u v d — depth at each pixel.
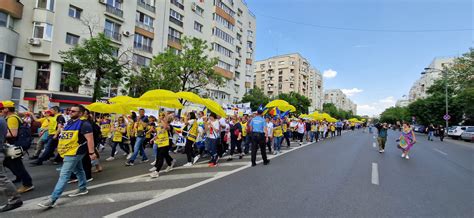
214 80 24.09
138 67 27.45
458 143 24.50
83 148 4.66
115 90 25.72
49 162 8.35
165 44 32.72
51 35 22.08
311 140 19.16
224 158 10.27
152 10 31.05
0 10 19.70
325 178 6.77
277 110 15.33
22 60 21.30
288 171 7.58
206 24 39.41
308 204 4.71
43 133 8.74
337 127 29.20
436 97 42.34
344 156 11.15
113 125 10.27
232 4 45.16
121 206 4.39
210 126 8.55
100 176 6.70
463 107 37.09
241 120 12.29
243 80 48.44
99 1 25.02
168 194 5.11
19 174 5.08
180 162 9.09
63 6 22.75
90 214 4.02
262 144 8.64
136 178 6.50
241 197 5.01
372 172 7.74
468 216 4.33
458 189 6.12
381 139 12.96
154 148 8.07
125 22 27.48
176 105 10.50
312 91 108.06
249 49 51.69
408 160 10.73
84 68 16.34
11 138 5.49
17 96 21.20
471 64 33.47
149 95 8.97
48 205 4.24
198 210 4.27
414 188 6.05
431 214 4.39
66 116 10.01
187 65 21.06
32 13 21.67
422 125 48.66
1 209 4.07
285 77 90.06
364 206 4.68
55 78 22.31
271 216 4.09
